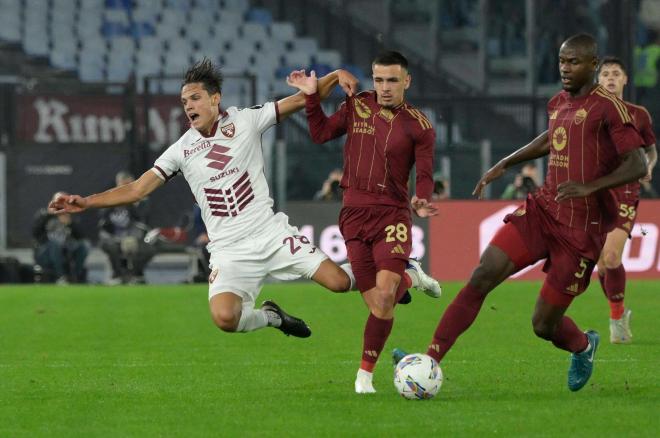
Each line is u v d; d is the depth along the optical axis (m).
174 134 69.50
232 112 26.33
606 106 23.94
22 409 24.34
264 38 89.19
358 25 89.00
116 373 30.03
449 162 64.50
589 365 25.34
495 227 58.25
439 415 22.56
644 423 21.58
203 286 57.72
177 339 37.72
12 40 83.94
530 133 64.81
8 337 38.72
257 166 26.44
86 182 69.38
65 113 69.62
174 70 85.88
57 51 84.75
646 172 23.80
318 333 38.56
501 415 22.52
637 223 57.47
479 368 29.73
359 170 25.89
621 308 34.59
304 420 22.36
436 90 83.31
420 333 38.38
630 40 61.28
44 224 63.16
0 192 68.88
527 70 75.44
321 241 58.78
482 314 43.12
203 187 26.31
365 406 23.78
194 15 89.19
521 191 60.06
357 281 26.06
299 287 55.81
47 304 49.19
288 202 58.78
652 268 57.56
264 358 32.75
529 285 54.81
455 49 85.56
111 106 69.69
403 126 25.64
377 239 25.75
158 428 21.95
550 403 23.89
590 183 23.27
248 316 26.61
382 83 25.56
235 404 24.50
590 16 74.00
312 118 26.31
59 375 29.73
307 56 88.50
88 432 21.72
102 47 85.69
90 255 69.50
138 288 56.72
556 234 24.23
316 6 91.12
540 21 74.00
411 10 88.00
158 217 68.38
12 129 69.06
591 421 21.81
